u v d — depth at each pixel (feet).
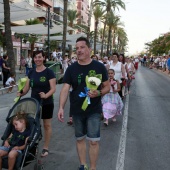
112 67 30.37
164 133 22.77
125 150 18.43
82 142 13.65
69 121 24.61
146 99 40.37
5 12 45.32
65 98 13.10
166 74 102.37
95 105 13.00
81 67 13.03
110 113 24.64
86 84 12.58
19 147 12.49
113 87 24.58
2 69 45.68
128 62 47.73
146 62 190.29
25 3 56.34
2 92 38.55
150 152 18.22
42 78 15.64
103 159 16.71
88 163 16.03
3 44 89.20
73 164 15.85
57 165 15.64
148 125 25.25
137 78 80.64
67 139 20.36
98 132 13.08
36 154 13.79
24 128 13.02
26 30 75.36
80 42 12.89
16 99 15.48
